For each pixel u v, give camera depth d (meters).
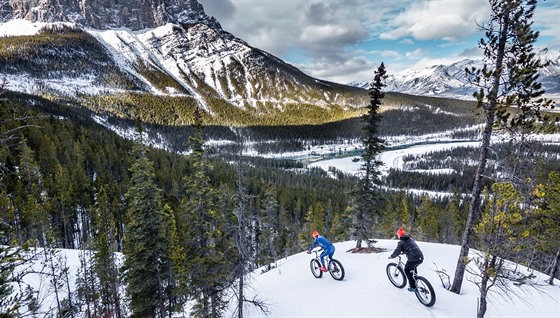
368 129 19.36
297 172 154.25
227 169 86.06
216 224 16.36
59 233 44.81
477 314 8.99
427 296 9.96
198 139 17.45
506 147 10.88
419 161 189.88
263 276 18.11
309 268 16.75
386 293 11.13
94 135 98.44
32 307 8.18
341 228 29.91
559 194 13.34
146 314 17.67
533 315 10.28
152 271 16.95
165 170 72.62
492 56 10.33
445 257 17.00
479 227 9.45
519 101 9.88
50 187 49.66
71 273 32.44
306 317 11.26
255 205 59.03
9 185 38.72
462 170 159.00
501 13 9.73
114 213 49.25
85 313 29.31
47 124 77.50
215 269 15.17
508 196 8.80
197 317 15.37
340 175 154.75
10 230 9.43
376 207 19.70
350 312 10.52
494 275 8.69
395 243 22.16
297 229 59.28
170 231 22.80
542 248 13.41
